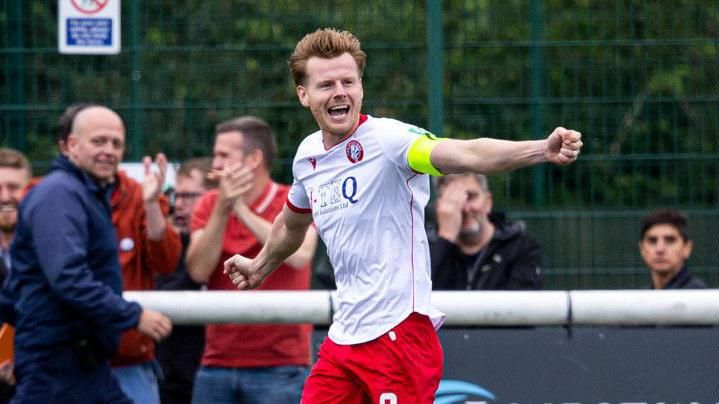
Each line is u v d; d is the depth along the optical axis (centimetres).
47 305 1889
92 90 2884
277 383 2083
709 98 2816
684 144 2823
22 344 1902
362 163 1627
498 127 2839
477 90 2866
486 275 2305
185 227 2525
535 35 2895
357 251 1642
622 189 2825
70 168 1920
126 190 2211
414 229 1644
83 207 1895
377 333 1642
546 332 1950
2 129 2877
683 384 1934
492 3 2973
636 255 2805
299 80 1664
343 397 1680
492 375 1948
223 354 2091
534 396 1944
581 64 2845
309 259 2212
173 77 2880
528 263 2327
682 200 2823
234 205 2175
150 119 2859
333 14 2897
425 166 1532
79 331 1897
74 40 2777
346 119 1617
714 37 2859
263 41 2905
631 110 2834
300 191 1725
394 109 2833
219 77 2881
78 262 1859
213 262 2188
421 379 1645
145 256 2220
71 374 1897
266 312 1950
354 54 1639
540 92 2845
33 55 2884
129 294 1961
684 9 2867
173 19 2888
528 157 1384
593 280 2809
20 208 1922
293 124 2847
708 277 2798
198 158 2773
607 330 1942
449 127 2834
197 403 2109
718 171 2811
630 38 2859
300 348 2103
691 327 1962
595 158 2819
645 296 1927
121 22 2873
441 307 1928
